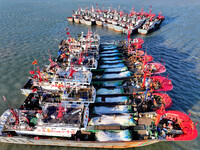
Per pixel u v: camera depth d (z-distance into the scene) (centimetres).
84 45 5934
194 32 8962
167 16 11806
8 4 14400
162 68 5034
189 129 3253
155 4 14912
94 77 4922
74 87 4031
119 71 5141
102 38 8631
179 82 5225
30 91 4388
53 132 3247
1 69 5700
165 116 3562
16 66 5897
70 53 5494
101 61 5788
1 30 8794
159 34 8988
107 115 3575
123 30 9250
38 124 3069
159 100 4091
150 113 3584
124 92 4272
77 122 3097
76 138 3275
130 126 3372
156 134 3173
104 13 11538
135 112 3625
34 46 7325
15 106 4353
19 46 7256
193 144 3434
